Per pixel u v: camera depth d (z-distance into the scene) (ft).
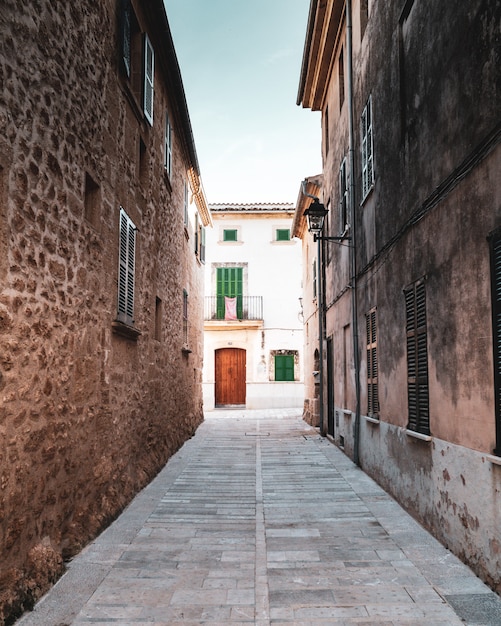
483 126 13.58
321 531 18.70
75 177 16.35
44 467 13.99
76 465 16.52
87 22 17.54
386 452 24.41
